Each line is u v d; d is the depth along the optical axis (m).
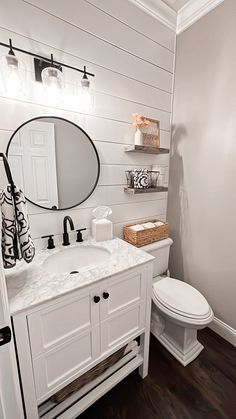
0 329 0.52
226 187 1.42
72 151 1.24
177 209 1.81
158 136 1.62
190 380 1.24
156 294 1.38
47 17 1.04
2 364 0.55
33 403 0.81
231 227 1.42
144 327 1.18
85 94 1.16
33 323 0.75
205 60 1.43
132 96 1.45
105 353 1.01
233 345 1.49
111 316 0.99
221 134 1.40
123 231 1.61
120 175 1.50
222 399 1.13
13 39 0.96
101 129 1.34
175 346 1.41
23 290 0.80
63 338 0.84
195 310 1.24
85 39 1.18
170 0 1.43
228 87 1.32
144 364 1.23
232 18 1.25
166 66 1.61
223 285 1.53
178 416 1.06
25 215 0.84
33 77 1.04
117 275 0.96
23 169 1.10
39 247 1.21
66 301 0.82
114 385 1.10
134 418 1.05
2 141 1.01
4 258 0.80
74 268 1.23
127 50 1.37
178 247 1.85
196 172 1.61
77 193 1.31
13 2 0.94
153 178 1.63
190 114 1.59
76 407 0.98
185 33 1.55
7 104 1.00
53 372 0.84
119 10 1.29
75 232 1.35
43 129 1.12
